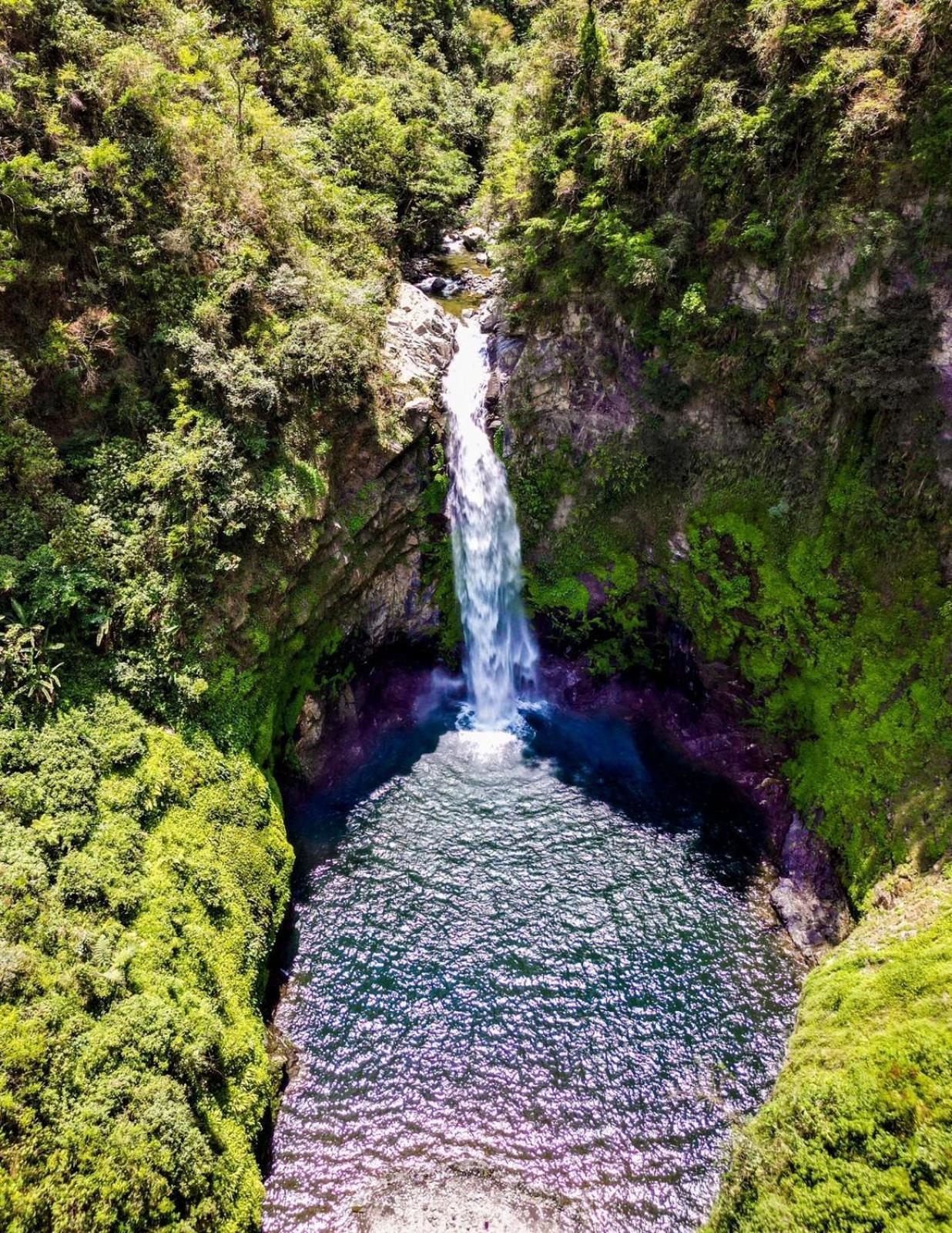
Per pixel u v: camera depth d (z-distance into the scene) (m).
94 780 16.12
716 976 18.75
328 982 18.59
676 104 24.44
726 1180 14.06
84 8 21.70
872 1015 15.11
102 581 17.95
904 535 21.16
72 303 19.39
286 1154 15.03
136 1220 11.44
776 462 24.45
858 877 18.97
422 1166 14.93
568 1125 15.62
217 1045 14.68
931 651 19.94
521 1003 18.12
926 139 18.97
